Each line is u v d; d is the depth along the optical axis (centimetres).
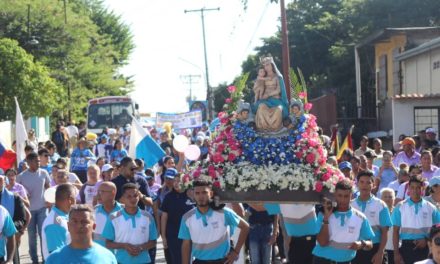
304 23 4753
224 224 867
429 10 3528
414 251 987
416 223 984
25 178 1321
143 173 1418
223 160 958
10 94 3494
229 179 917
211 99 6200
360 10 3756
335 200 878
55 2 4862
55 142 2734
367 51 3719
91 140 2481
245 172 919
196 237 862
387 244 1054
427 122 2409
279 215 1059
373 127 3244
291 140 961
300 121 973
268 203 930
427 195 1100
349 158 1465
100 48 5597
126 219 901
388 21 3600
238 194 919
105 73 5250
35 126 3688
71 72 4762
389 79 3209
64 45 4638
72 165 1889
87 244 602
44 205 1322
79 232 597
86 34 5191
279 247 1234
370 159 1490
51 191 1004
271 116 966
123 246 895
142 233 905
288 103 996
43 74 3603
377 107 3288
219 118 999
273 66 1002
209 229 859
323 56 4584
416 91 2909
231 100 1003
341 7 4681
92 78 5016
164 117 3070
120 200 1039
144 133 1532
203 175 949
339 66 4044
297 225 983
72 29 4716
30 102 3525
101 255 603
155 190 1417
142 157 1530
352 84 3862
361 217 874
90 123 3603
